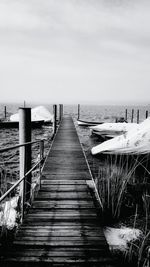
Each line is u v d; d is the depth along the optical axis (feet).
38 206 14.12
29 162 15.47
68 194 16.15
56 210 13.65
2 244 11.20
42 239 10.48
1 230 12.07
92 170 27.84
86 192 16.58
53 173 21.44
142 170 29.17
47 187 17.57
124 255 10.32
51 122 84.07
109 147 32.07
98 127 53.16
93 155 33.73
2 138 55.01
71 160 26.35
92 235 10.91
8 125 68.85
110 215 14.24
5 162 32.32
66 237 10.69
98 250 9.78
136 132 32.32
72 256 9.36
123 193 15.65
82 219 12.54
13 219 13.89
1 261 9.03
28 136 15.37
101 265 8.93
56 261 9.04
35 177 24.35
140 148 30.04
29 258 9.20
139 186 18.80
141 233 12.58
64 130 52.06
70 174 21.13
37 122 71.87
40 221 12.26
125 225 13.56
